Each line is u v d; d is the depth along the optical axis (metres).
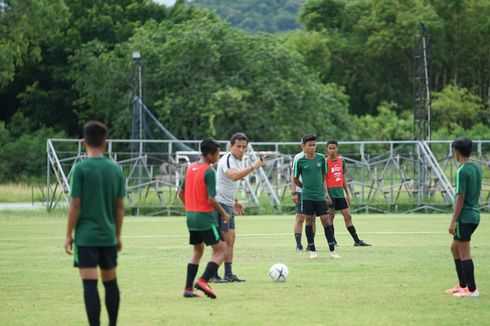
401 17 147.62
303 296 22.14
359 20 155.75
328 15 159.62
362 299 21.62
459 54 153.50
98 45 118.94
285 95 112.50
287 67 114.88
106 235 17.03
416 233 43.69
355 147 121.25
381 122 134.38
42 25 108.56
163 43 115.19
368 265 28.84
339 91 132.25
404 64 154.50
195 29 113.00
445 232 44.34
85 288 16.88
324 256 32.09
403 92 155.25
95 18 126.62
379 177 73.62
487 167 69.44
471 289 21.92
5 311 20.31
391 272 26.91
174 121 111.00
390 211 65.88
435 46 149.25
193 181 21.73
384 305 20.73
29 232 46.06
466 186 21.41
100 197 17.02
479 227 47.16
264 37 116.94
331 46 153.25
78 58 118.38
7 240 40.62
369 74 155.62
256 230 46.62
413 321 18.69
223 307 20.55
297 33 150.25
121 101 112.44
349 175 72.75
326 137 115.44
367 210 65.56
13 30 107.62
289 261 30.25
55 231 46.81
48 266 29.42
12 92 129.25
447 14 151.62
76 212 16.94
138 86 92.69
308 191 30.97
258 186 67.50
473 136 126.62
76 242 17.00
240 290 23.23
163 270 27.84
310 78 124.56
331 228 31.17
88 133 17.20
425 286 23.83
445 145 93.38
